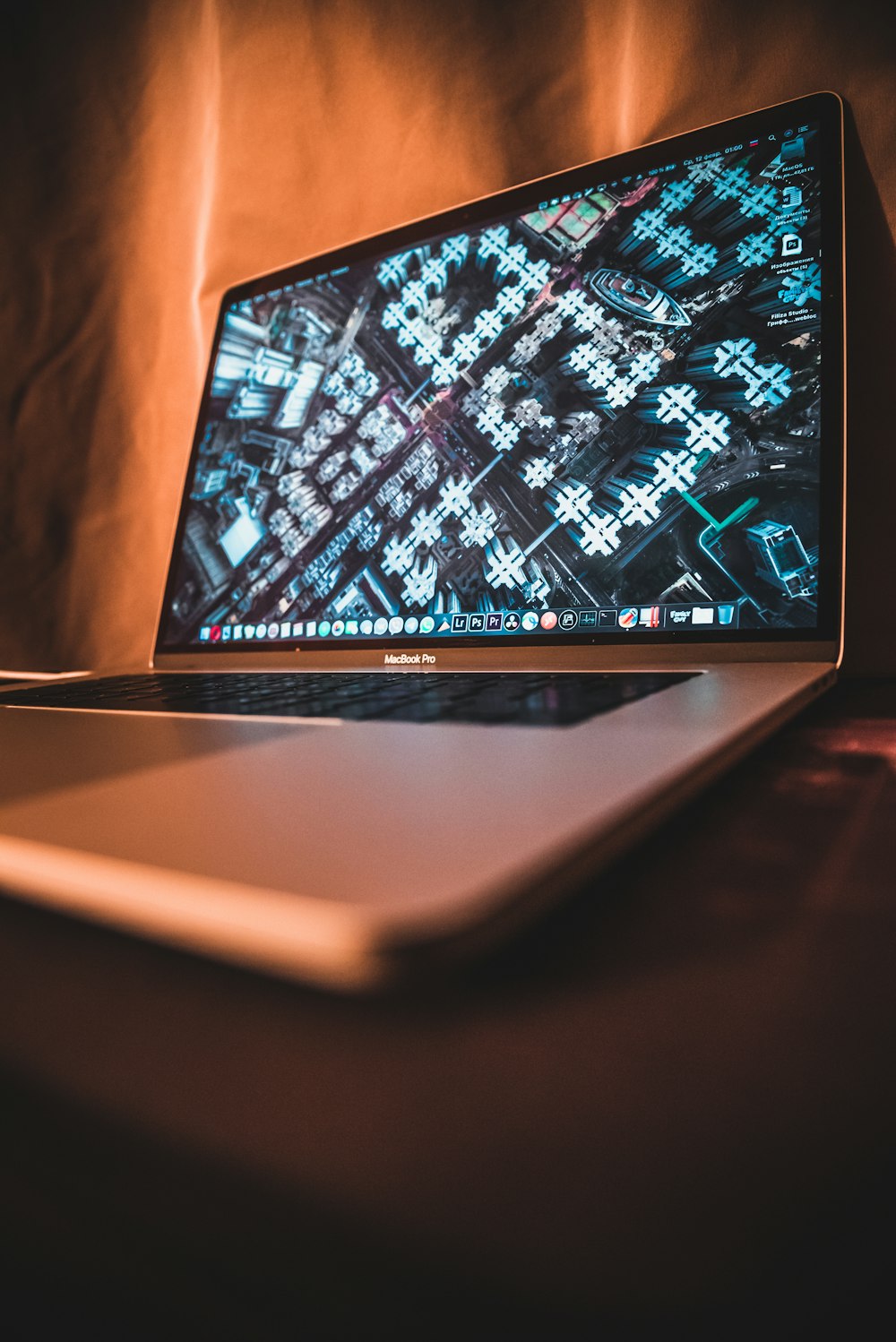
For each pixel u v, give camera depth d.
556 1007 0.19
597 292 0.65
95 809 0.25
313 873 0.18
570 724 0.35
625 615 0.59
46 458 1.04
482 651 0.64
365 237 0.77
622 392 0.62
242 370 0.82
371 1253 0.13
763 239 0.59
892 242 0.64
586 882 0.21
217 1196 0.15
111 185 1.00
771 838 0.28
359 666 0.69
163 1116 0.16
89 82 1.00
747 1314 0.12
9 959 0.23
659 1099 0.16
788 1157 0.14
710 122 0.69
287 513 0.76
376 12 0.82
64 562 1.03
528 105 0.76
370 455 0.73
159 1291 0.15
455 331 0.70
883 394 0.65
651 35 0.70
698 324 0.60
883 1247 0.13
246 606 0.76
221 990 0.21
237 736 0.38
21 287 1.04
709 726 0.33
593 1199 0.14
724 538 0.57
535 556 0.63
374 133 0.84
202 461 0.82
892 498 0.65
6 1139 0.16
